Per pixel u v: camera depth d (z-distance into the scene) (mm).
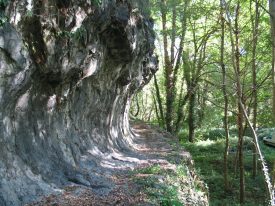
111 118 15656
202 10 18281
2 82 6844
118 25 11422
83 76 10484
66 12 8250
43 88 9078
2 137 7590
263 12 17547
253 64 17391
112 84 14531
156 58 22250
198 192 12141
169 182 10711
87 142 12414
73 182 9461
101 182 10070
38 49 7941
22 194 7668
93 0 8789
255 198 18547
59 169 9523
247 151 24703
